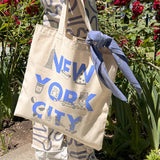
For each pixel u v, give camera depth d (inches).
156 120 94.4
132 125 96.7
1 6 93.3
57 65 55.4
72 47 53.5
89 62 53.8
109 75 53.9
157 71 114.8
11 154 100.5
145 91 92.9
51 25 66.9
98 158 96.7
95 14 60.4
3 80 126.2
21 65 152.6
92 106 54.7
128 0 110.3
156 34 113.0
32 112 58.2
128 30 108.5
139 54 105.7
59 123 56.5
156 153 92.4
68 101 55.1
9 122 131.2
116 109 105.6
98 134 55.9
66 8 53.1
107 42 51.9
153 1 117.9
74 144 66.7
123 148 96.9
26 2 128.3
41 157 76.4
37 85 57.3
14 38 129.6
